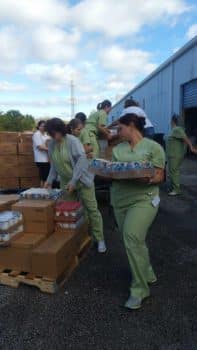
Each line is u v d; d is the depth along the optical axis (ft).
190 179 33.50
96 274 13.60
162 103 54.44
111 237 17.75
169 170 27.35
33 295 12.16
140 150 10.85
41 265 12.24
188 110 45.27
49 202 14.25
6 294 12.28
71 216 14.06
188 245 16.61
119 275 13.48
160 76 55.57
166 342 9.55
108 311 11.05
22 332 10.13
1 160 26.71
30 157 27.07
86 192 15.03
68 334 9.99
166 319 10.55
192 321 10.43
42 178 25.91
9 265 13.04
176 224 19.95
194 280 12.98
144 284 11.32
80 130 19.47
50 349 9.38
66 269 13.35
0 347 9.49
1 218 12.66
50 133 14.20
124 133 11.08
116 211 11.70
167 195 27.48
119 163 10.54
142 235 10.91
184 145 26.63
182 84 44.21
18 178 27.17
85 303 11.55
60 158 14.66
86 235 15.89
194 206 23.95
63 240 13.26
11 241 12.78
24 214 13.66
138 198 11.00
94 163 11.11
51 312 11.10
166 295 11.89
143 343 9.53
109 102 21.94
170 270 13.85
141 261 11.02
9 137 26.58
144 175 10.14
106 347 9.41
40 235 13.56
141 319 10.59
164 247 16.39
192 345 9.41
